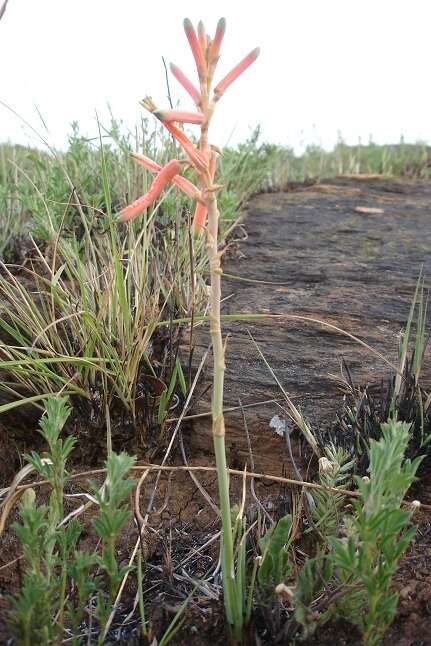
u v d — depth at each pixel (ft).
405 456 1.56
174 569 1.40
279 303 2.54
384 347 2.15
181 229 2.52
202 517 1.59
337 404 1.85
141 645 1.22
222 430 1.07
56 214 2.54
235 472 1.45
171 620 1.26
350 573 1.11
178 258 2.18
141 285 1.90
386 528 1.02
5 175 3.19
